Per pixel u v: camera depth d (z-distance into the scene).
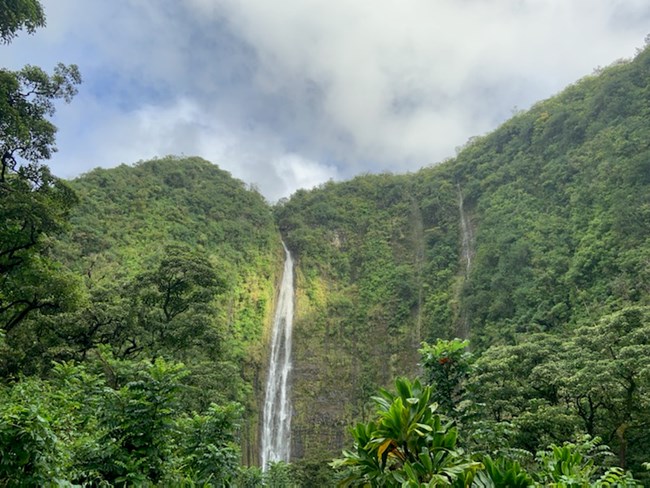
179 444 6.56
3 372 14.86
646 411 13.08
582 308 31.34
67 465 4.53
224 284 21.66
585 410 15.38
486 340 37.47
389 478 3.90
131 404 5.36
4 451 3.57
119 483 5.17
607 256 32.66
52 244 17.00
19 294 14.57
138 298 19.31
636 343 14.00
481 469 3.98
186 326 18.77
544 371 15.58
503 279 41.12
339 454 36.88
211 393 16.11
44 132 14.34
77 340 17.12
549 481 4.64
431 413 4.20
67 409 6.62
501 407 14.98
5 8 12.70
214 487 5.89
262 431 40.69
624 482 4.66
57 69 14.48
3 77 13.35
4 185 14.23
